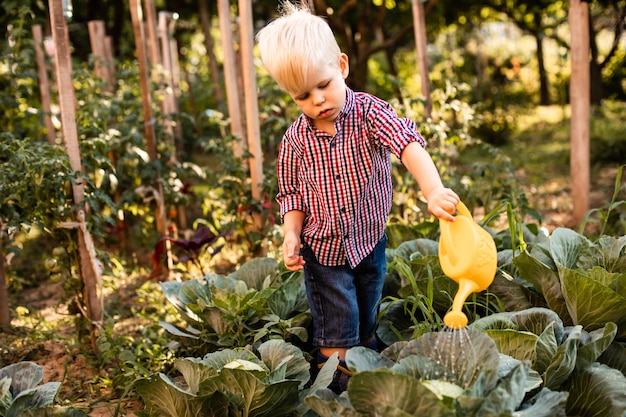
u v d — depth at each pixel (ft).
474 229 6.88
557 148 32.01
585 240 9.76
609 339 7.58
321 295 8.86
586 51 16.30
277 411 7.79
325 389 7.29
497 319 8.16
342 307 8.73
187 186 18.12
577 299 8.37
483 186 15.49
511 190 15.25
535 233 11.63
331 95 7.60
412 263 9.85
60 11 10.72
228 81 16.39
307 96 7.59
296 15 7.79
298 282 10.81
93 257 11.07
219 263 16.80
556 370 7.27
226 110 30.99
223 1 16.11
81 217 11.03
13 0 22.02
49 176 10.83
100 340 11.15
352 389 6.41
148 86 15.90
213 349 10.11
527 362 7.02
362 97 8.30
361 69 31.01
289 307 10.29
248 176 16.14
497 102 40.37
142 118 18.08
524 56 58.18
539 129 39.19
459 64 51.72
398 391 6.18
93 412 9.73
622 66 43.70
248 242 15.60
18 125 19.07
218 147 16.01
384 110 8.12
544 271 8.94
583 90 16.38
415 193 15.69
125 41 38.50
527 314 8.27
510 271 10.07
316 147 8.34
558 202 21.90
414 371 6.96
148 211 17.62
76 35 34.68
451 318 6.68
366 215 8.63
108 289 15.78
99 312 11.43
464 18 44.93
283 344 8.41
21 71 18.10
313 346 9.90
